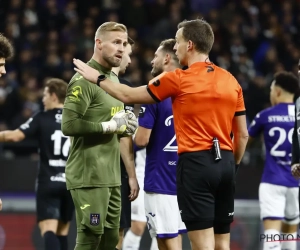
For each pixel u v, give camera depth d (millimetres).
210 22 56281
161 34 54625
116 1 57594
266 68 54875
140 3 57188
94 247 20656
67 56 51750
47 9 55688
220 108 19453
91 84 20219
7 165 41375
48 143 28000
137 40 55406
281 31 58125
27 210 40031
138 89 19375
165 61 23344
